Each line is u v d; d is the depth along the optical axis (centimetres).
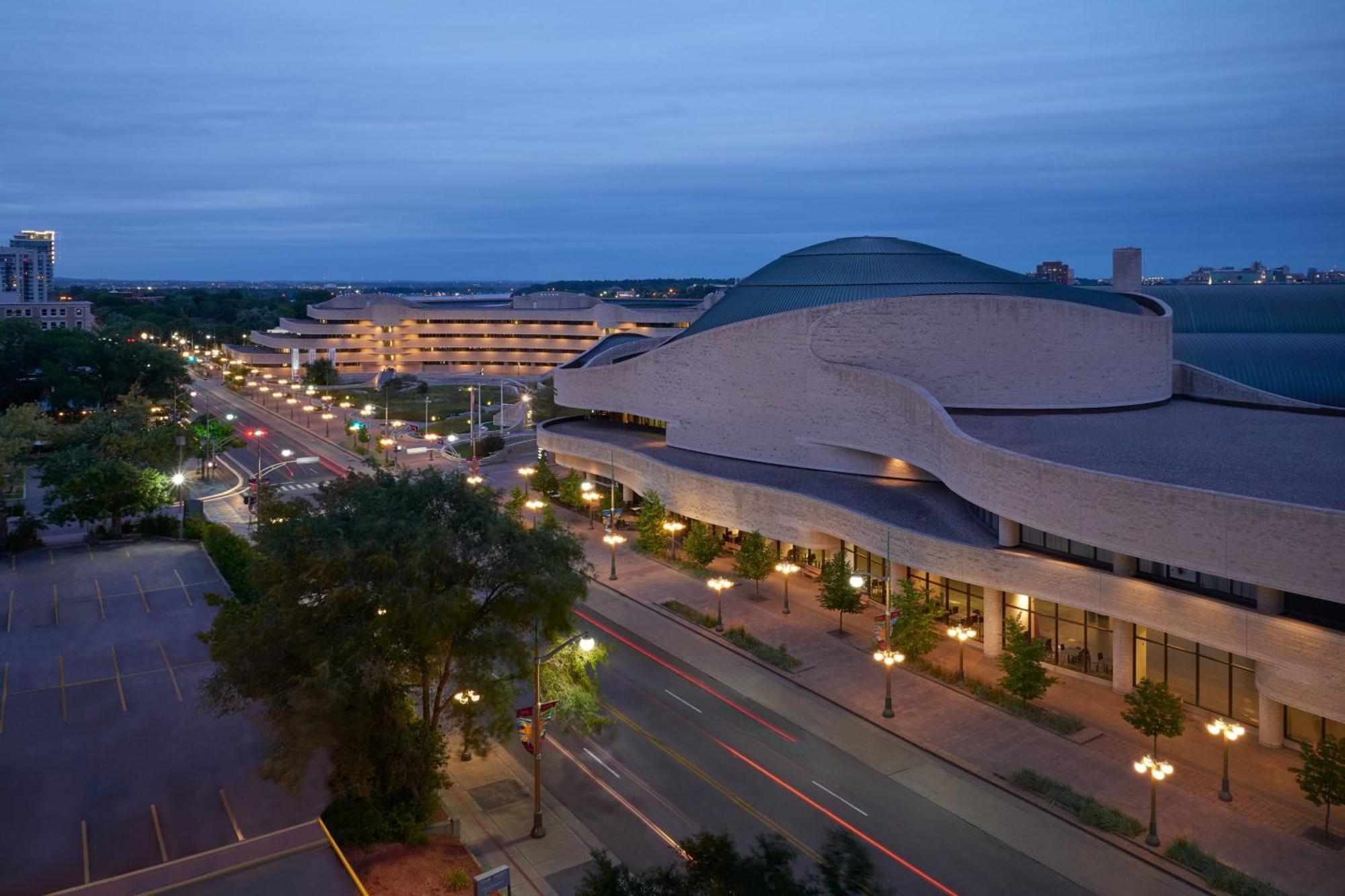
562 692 3681
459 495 3650
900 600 4694
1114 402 6375
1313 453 4731
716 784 3675
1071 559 4475
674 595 6016
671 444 7806
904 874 3061
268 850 2792
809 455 6788
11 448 7206
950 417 5353
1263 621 3650
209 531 7025
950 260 7781
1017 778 3625
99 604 5794
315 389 18362
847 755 3903
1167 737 3916
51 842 3206
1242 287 11081
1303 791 3266
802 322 6675
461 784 3712
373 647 3253
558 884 3047
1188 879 3011
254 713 4134
